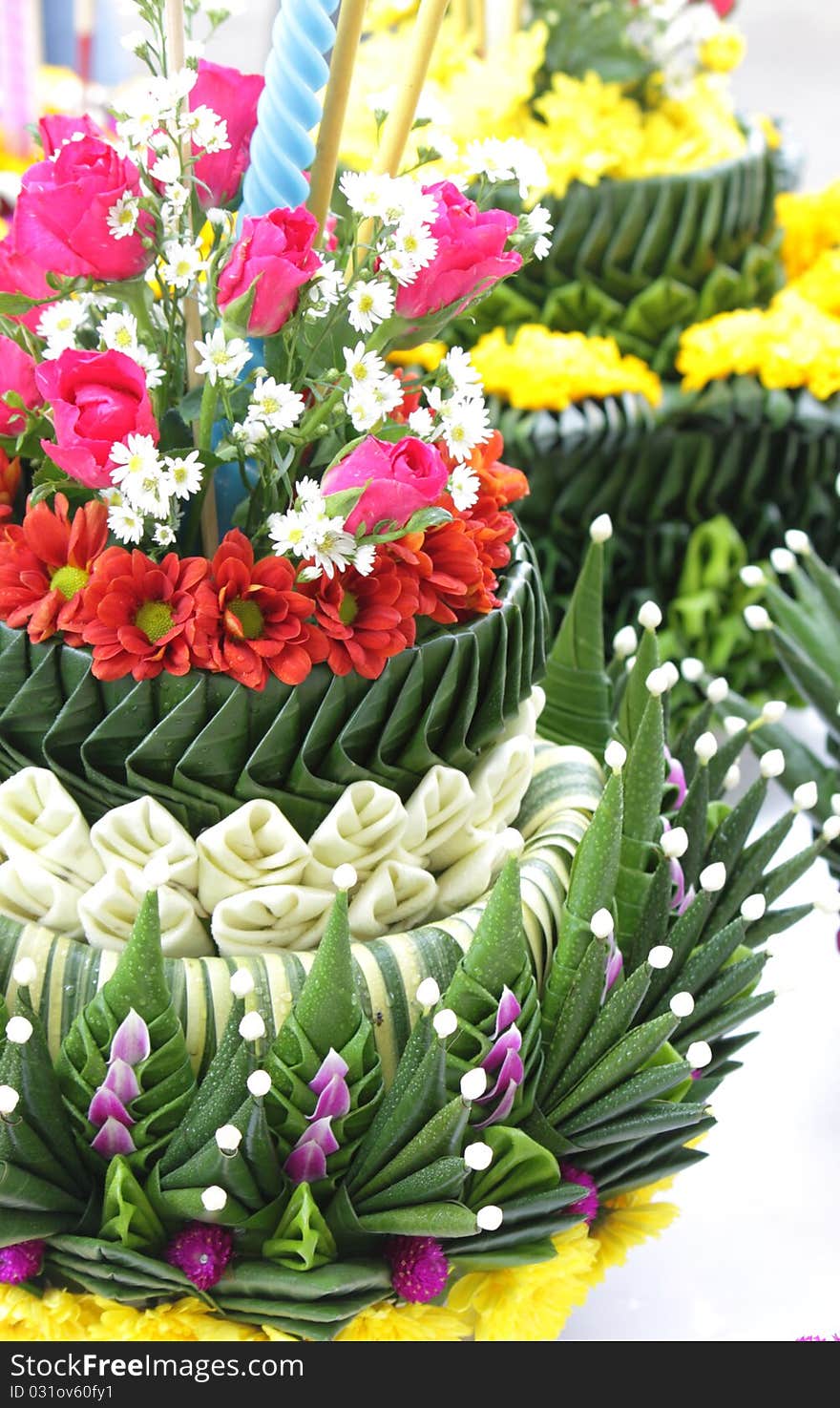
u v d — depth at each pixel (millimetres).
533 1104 982
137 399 961
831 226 1823
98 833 978
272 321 952
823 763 1235
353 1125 958
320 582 970
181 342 1028
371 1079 953
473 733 1021
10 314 984
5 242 1000
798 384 1544
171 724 959
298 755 978
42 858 988
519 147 994
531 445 1470
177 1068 947
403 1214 950
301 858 982
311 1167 954
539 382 1478
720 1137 1175
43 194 949
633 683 1096
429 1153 950
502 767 1033
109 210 953
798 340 1535
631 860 1036
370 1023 962
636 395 1514
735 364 1537
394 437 1024
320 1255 957
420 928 995
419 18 999
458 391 985
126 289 991
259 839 984
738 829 1069
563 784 1085
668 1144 1014
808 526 1607
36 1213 951
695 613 1523
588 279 1584
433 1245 965
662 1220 1037
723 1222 1128
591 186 1551
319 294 967
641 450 1499
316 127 1085
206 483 1003
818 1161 1163
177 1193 942
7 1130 932
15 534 994
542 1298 988
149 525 998
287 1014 961
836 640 1255
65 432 948
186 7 1025
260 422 959
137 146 967
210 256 978
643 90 1714
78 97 1909
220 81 1019
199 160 1017
